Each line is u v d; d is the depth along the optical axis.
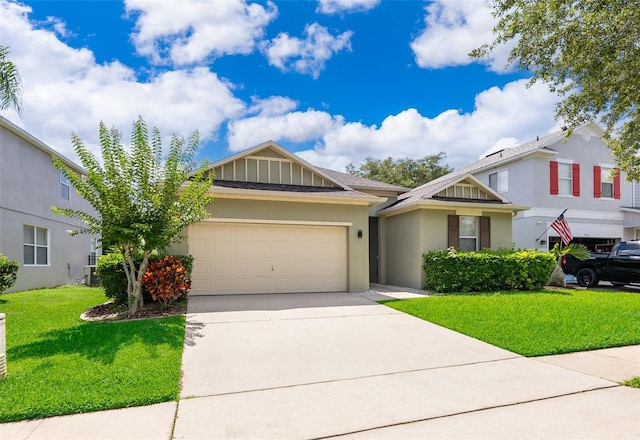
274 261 11.39
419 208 12.80
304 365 4.95
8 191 12.26
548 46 6.28
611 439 3.10
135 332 6.30
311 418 3.46
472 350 5.66
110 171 7.59
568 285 14.49
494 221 13.81
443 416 3.51
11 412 3.44
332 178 12.43
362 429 3.26
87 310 8.77
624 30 5.43
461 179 13.80
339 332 6.68
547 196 17.31
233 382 4.34
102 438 3.09
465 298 10.20
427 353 5.49
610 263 13.25
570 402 3.82
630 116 6.73
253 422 3.38
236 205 10.88
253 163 11.91
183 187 9.86
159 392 3.92
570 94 6.96
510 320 7.51
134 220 7.68
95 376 4.30
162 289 8.23
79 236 18.30
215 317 7.82
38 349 5.35
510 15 6.51
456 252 12.17
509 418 3.47
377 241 15.42
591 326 7.00
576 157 17.97
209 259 10.84
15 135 12.64
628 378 4.52
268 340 6.13
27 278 13.34
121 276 8.80
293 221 11.38
